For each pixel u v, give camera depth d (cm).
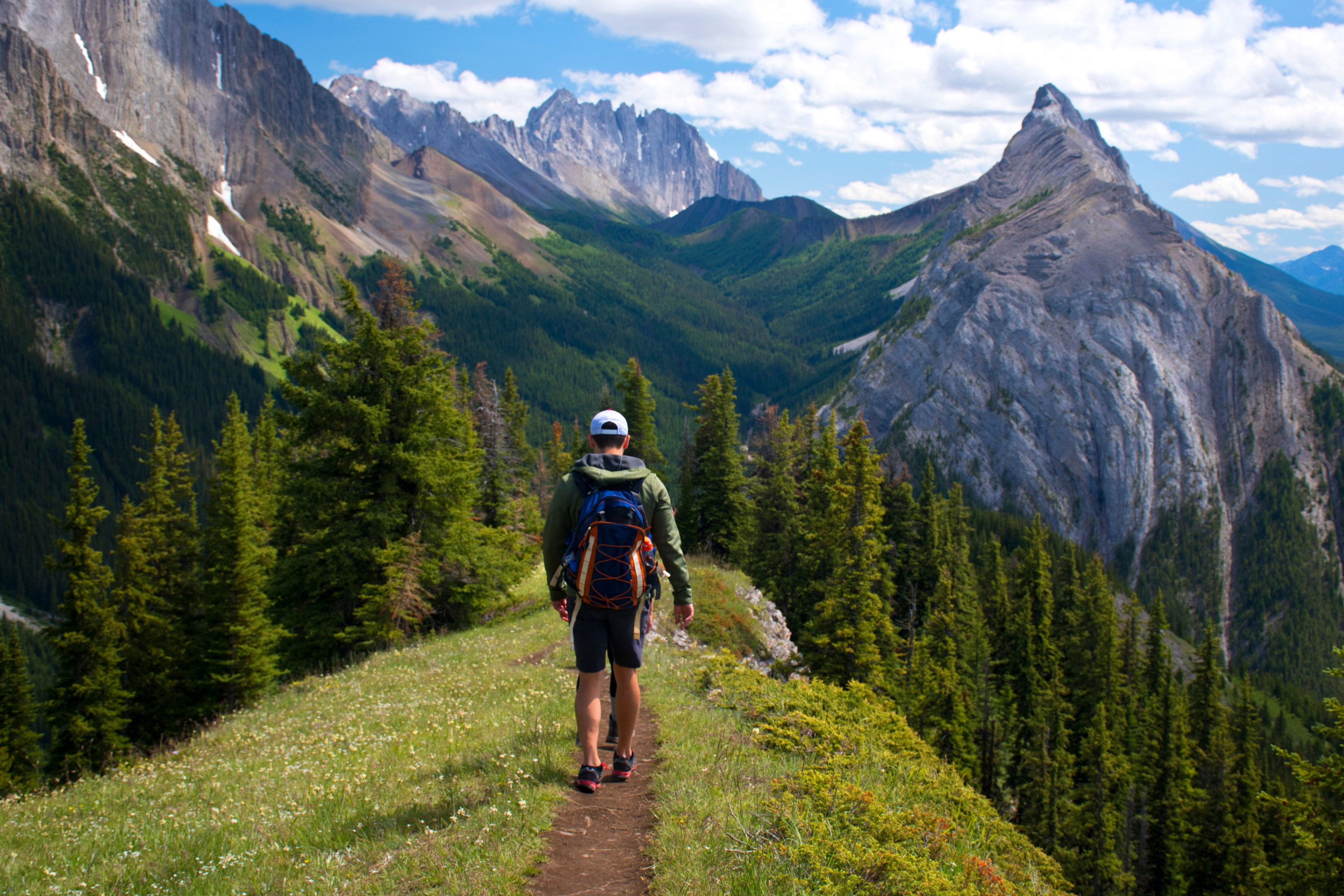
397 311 2698
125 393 17925
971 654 5238
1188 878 4903
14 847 629
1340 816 1597
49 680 8669
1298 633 17312
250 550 3281
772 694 952
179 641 3419
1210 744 5706
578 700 567
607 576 534
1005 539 13350
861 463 3944
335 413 2525
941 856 515
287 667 3234
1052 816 4894
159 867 501
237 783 756
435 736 850
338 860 473
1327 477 19462
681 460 6006
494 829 484
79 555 3073
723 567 3694
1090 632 6681
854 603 3800
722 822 498
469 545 2869
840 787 573
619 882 430
